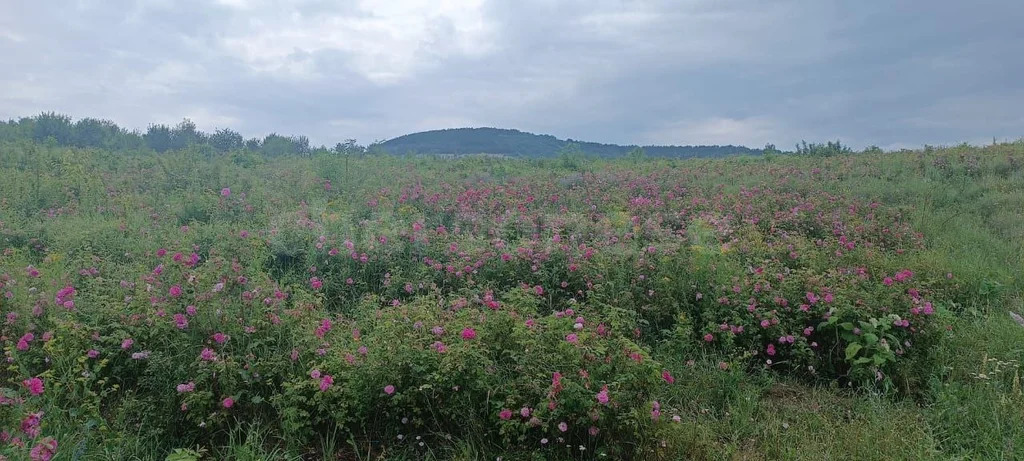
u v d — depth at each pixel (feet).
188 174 41.65
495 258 20.83
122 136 86.99
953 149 56.90
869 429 12.98
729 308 17.10
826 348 16.31
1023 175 41.78
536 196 37.76
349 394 12.12
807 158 62.75
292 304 16.96
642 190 41.06
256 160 61.00
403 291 19.83
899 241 28.14
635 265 19.47
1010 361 15.61
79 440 11.25
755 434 13.10
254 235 23.17
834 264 22.52
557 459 11.57
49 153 49.06
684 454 12.16
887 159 53.42
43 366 13.64
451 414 12.25
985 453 12.18
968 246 27.94
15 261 20.31
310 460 11.89
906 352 15.84
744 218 31.78
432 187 41.04
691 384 14.94
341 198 35.01
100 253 22.40
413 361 12.41
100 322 14.24
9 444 9.87
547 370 12.04
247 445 11.43
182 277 16.16
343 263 21.07
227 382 12.15
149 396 12.37
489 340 13.33
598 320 14.87
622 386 11.97
